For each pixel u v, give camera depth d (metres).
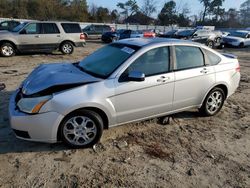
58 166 3.74
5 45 12.66
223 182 3.61
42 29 13.48
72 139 4.09
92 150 4.17
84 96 3.91
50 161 3.84
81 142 4.14
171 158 4.09
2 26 20.97
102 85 4.08
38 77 4.38
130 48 4.62
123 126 5.02
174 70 4.81
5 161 3.79
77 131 4.07
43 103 3.76
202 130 5.11
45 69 4.77
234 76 5.81
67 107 3.82
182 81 4.88
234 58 5.99
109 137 4.60
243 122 5.60
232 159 4.17
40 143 4.27
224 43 22.89
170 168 3.84
